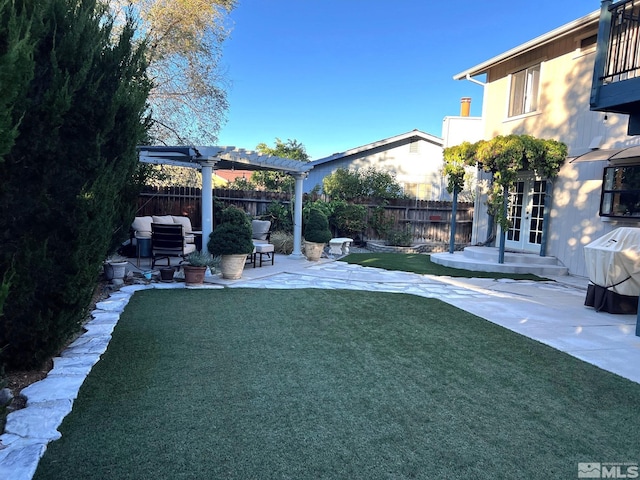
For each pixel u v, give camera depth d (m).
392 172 18.84
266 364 3.62
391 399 3.03
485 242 12.00
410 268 9.76
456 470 2.21
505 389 3.28
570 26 8.64
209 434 2.48
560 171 9.58
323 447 2.38
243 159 8.09
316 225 10.14
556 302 6.58
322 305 5.81
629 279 5.71
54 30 2.98
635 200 7.89
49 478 2.04
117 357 3.66
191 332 4.43
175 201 11.43
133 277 7.10
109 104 3.42
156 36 10.79
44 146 2.95
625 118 8.04
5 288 2.24
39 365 3.31
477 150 9.62
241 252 7.28
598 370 3.73
